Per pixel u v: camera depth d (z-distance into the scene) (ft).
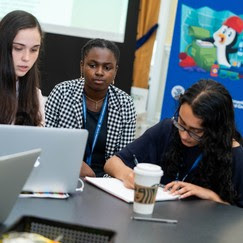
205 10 9.89
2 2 11.06
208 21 9.91
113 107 7.75
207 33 9.95
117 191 4.90
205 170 5.48
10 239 2.81
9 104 5.83
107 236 3.07
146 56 11.61
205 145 5.31
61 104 7.76
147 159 6.05
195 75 10.16
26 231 3.10
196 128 5.16
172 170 5.76
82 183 5.16
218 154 5.32
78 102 7.72
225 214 4.68
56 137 4.37
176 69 10.30
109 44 7.71
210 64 10.02
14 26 5.67
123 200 4.70
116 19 10.96
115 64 7.75
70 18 11.10
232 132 5.36
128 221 4.12
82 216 4.13
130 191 4.95
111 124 7.72
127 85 11.14
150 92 12.07
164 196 4.98
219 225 4.30
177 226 4.13
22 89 6.11
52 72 11.21
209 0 9.82
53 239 3.10
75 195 4.73
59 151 4.45
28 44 5.77
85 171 6.72
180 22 10.14
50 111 7.77
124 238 3.70
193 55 10.11
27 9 11.08
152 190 4.30
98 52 7.50
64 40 11.15
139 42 11.52
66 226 3.11
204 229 4.14
